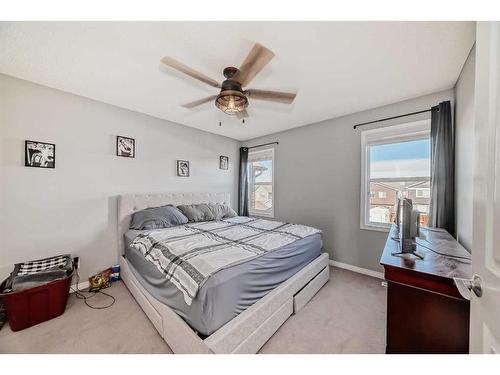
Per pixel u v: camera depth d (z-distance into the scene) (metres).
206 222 3.20
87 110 2.48
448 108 2.14
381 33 1.43
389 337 1.26
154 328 1.72
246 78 1.61
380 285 2.49
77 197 2.42
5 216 1.98
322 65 1.81
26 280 1.83
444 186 2.15
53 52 1.65
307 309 1.98
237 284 1.40
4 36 1.46
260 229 2.68
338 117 3.11
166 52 1.65
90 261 2.51
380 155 2.83
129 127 2.87
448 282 1.08
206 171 3.93
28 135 2.10
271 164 4.19
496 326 0.61
